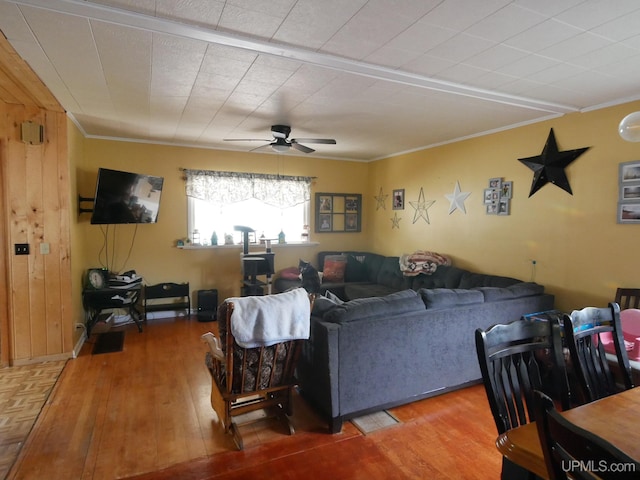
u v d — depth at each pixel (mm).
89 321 4484
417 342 2838
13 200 3529
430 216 5316
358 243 6773
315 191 6352
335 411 2533
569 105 3404
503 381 1539
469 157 4664
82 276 4512
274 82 2900
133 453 2311
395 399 2789
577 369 1767
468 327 3084
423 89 3021
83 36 2158
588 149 3430
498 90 3055
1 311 3549
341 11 1896
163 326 4965
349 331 2551
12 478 2080
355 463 2244
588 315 1844
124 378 3352
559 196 3670
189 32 2107
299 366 2943
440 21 1985
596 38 2160
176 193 5398
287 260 6215
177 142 5297
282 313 2389
